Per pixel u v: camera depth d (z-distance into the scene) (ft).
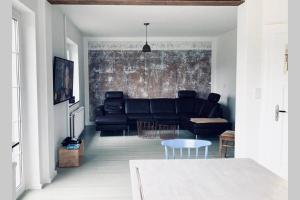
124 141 21.43
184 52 28.68
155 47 28.45
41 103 12.49
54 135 14.48
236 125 13.12
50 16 13.08
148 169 6.67
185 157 17.06
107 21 20.33
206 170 6.61
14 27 11.22
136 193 5.26
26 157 12.08
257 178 6.08
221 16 18.83
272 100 12.11
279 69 11.94
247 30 12.02
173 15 18.52
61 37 17.04
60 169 14.74
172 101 27.43
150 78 28.60
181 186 5.61
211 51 28.86
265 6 11.92
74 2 12.54
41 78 12.44
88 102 28.30
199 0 12.12
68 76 17.30
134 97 28.66
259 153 12.44
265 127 12.25
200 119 22.50
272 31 11.84
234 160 7.46
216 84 28.84
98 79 28.22
